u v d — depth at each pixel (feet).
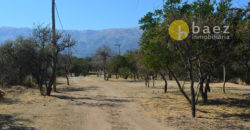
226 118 26.53
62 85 94.12
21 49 67.05
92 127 22.13
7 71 69.92
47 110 30.68
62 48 51.90
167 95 53.31
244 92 59.88
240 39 28.40
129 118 26.63
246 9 25.38
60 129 20.98
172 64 40.09
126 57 152.05
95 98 47.03
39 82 52.11
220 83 95.04
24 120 23.90
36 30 50.26
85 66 232.53
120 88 77.36
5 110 29.40
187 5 29.66
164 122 24.38
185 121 24.84
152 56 35.01
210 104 38.75
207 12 27.55
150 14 45.16
